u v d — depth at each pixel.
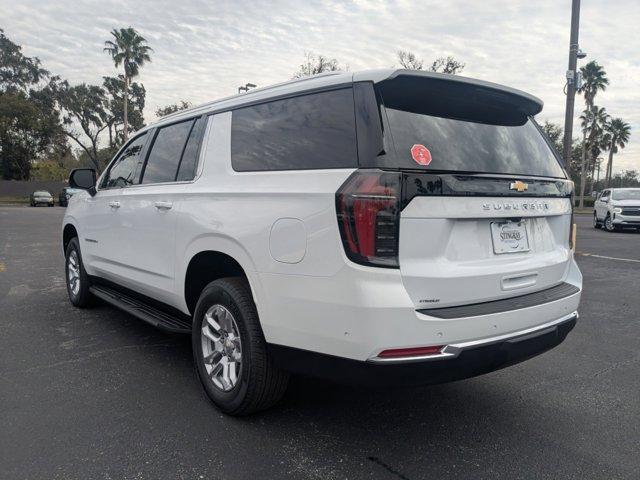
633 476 2.75
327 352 2.68
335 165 2.72
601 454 2.97
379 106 2.69
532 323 2.97
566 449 3.02
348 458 2.87
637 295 7.44
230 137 3.54
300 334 2.78
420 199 2.57
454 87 2.96
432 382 2.63
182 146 4.04
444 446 3.03
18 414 3.31
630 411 3.56
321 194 2.66
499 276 2.88
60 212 30.31
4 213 28.56
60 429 3.12
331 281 2.60
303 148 2.95
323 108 2.92
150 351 4.58
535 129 3.56
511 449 3.01
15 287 7.32
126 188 4.66
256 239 2.98
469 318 2.64
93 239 5.30
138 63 45.88
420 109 2.89
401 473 2.73
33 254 10.98
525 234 3.15
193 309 3.87
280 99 3.23
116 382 3.87
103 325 5.36
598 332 5.50
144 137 4.75
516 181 3.00
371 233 2.49
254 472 2.71
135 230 4.38
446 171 2.70
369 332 2.49
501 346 2.77
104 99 53.34
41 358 4.37
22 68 53.53
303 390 3.80
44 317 5.65
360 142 2.64
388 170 2.53
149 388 3.77
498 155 3.08
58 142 54.44
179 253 3.74
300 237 2.74
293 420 3.31
